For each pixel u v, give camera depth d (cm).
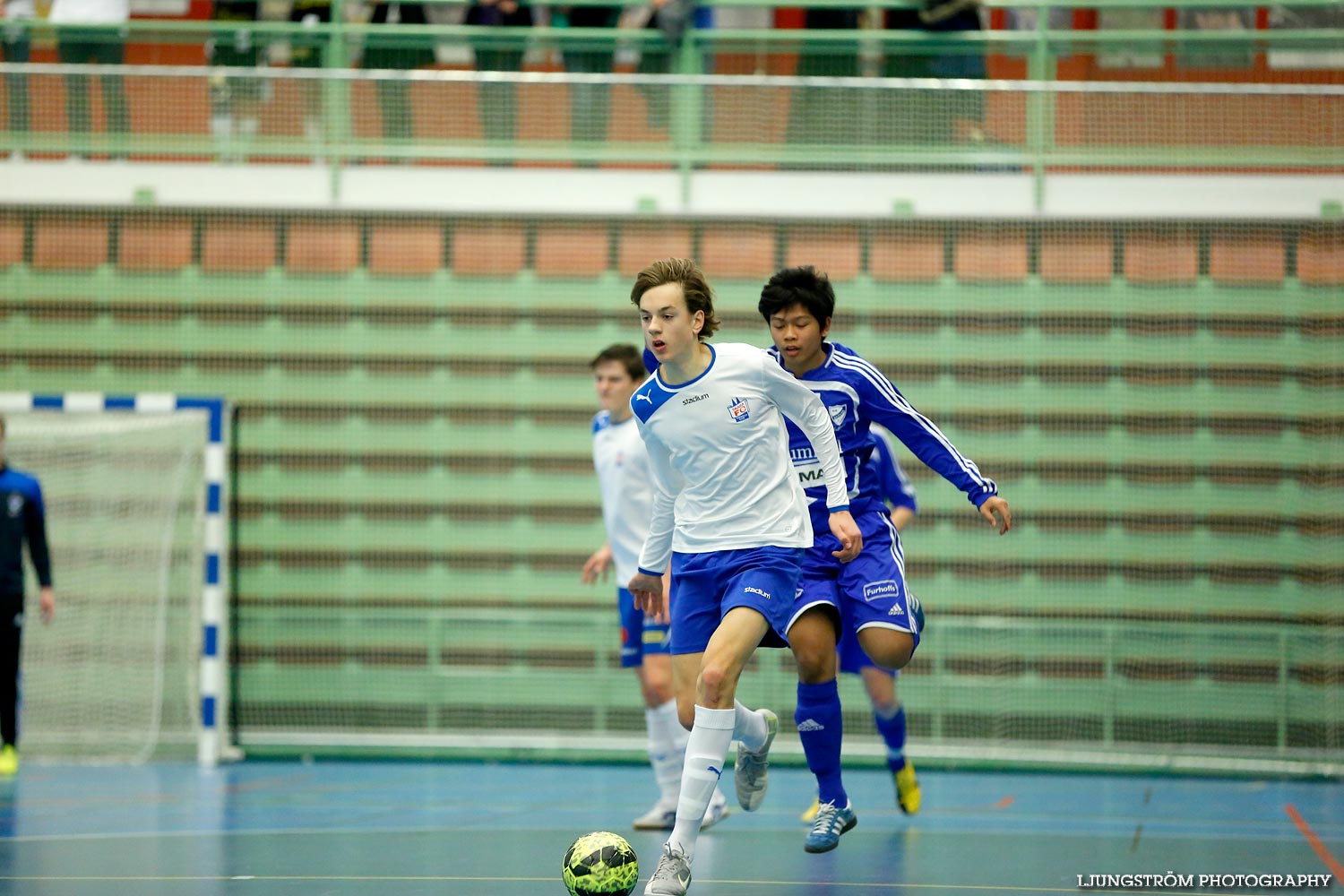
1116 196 3011
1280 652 2839
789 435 1552
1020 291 3028
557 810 2062
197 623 2956
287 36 3152
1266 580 2934
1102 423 3005
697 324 1336
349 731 2944
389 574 3050
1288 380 2970
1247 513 2956
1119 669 2873
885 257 3050
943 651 2905
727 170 3072
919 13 3159
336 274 3092
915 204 3041
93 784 2394
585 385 3088
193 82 3073
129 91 3058
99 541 2955
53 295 3084
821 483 1548
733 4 3156
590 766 2786
